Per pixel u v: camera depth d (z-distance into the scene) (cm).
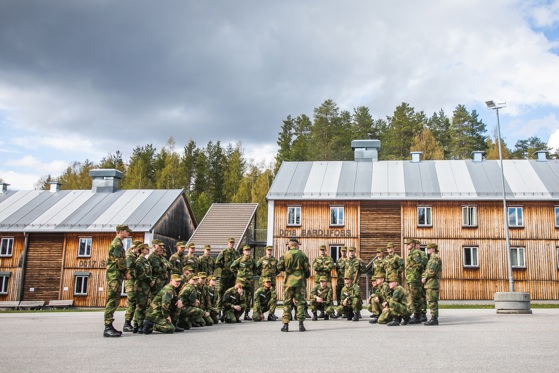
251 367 814
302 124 8962
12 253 4150
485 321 1675
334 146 7944
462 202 3753
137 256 1368
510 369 788
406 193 3769
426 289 1552
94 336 1273
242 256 1809
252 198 7819
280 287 3825
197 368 807
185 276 1628
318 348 1023
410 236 3759
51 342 1143
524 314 2047
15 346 1074
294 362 859
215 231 4222
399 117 8131
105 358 907
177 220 4569
